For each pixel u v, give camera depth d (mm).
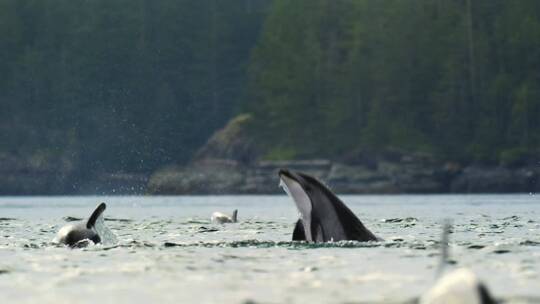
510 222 102375
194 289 38438
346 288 38469
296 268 46062
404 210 160625
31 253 56062
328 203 57188
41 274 44625
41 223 113938
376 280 41094
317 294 36750
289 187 57188
